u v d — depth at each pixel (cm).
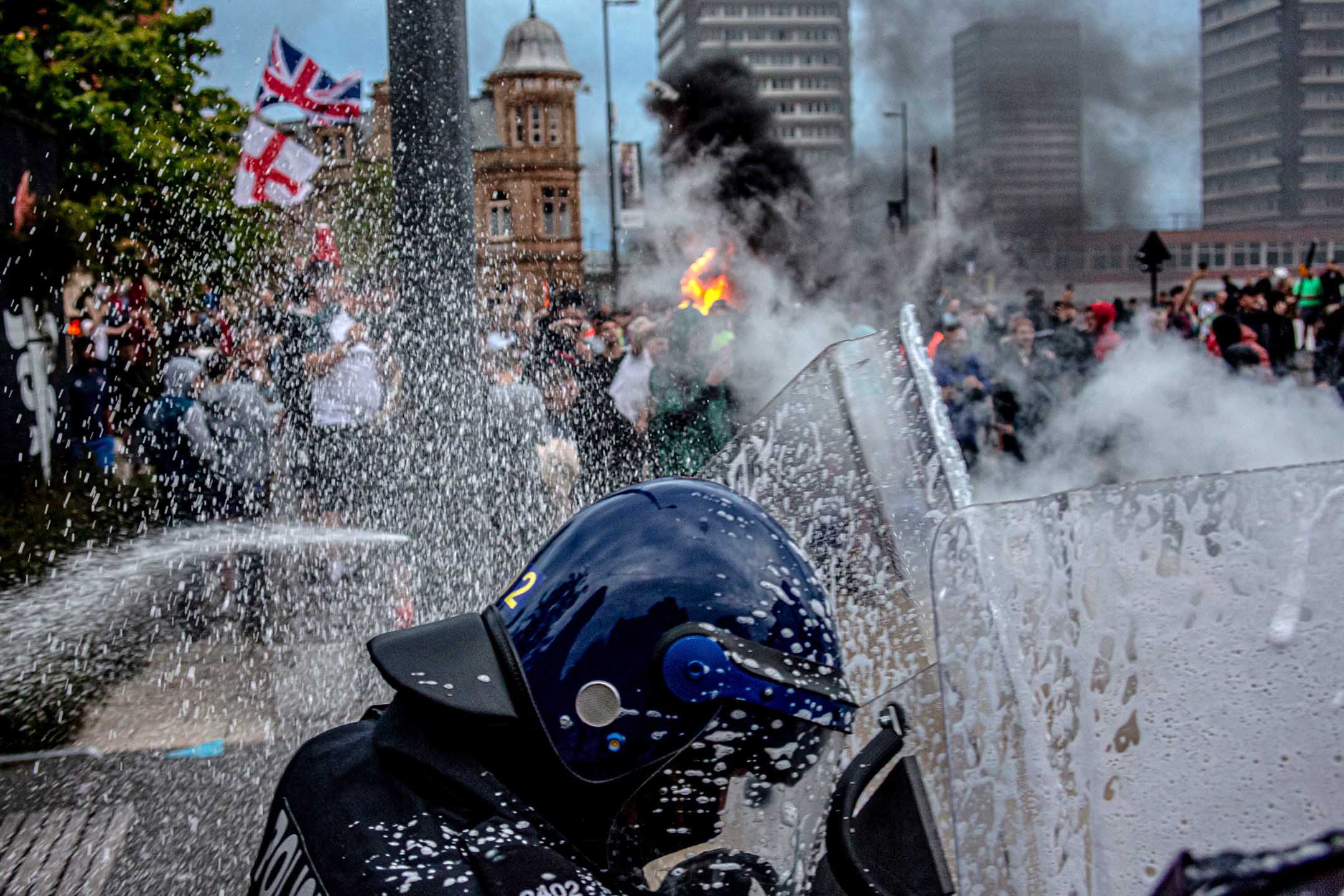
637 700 107
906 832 105
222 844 311
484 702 109
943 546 93
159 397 580
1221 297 1368
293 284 531
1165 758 86
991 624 90
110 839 309
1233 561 87
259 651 452
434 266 395
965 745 90
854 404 130
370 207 538
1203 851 83
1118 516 90
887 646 123
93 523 548
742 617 108
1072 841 87
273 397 551
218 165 916
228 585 487
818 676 110
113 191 884
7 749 379
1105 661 89
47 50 1003
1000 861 88
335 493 483
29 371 597
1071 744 88
